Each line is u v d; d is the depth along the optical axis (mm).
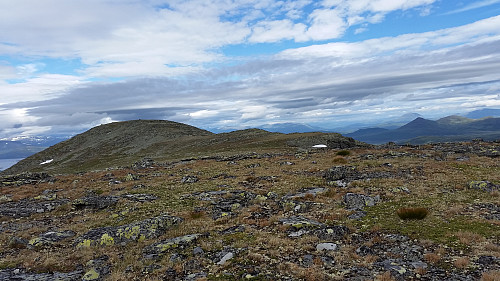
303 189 27578
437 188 24109
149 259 13695
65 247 16328
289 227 16656
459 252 12344
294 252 13477
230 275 11438
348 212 19203
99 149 152875
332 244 13883
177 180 36938
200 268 12430
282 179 32969
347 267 11766
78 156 145375
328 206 21031
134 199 26984
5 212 24703
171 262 13023
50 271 12938
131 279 11812
